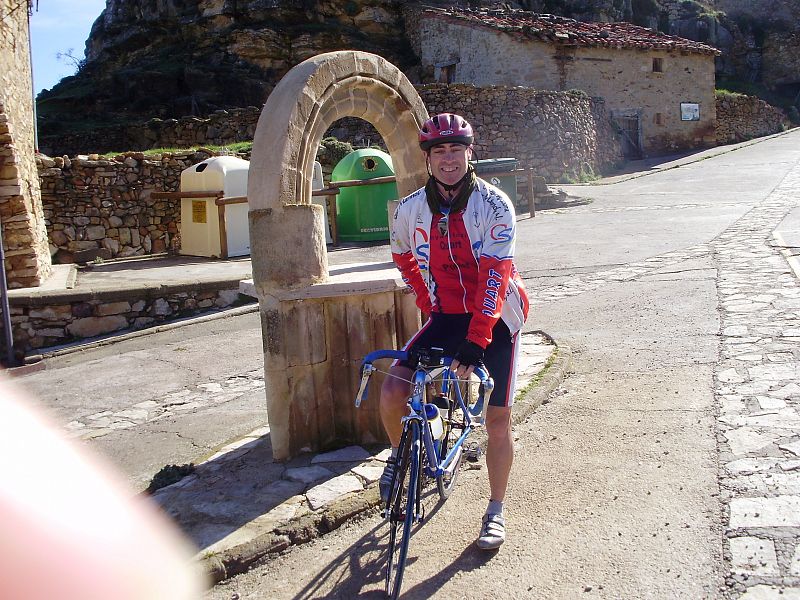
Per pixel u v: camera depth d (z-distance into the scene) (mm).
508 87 21750
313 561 3309
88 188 14570
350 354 4422
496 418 3240
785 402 4324
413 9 29391
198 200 13984
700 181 19625
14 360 8945
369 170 14469
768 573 2740
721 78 37250
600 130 24859
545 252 11430
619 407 4648
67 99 26766
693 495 3400
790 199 14430
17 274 10359
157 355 8398
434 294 3338
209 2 28984
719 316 6465
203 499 3893
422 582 3021
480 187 3148
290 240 4152
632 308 7273
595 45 25234
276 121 4125
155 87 26203
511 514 3498
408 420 2941
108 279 11422
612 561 2986
